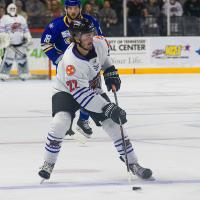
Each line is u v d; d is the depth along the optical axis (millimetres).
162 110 20281
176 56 35531
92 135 15562
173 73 35562
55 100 10406
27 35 31094
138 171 10547
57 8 34969
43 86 28938
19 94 25516
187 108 20750
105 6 35281
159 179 10664
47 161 10453
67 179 10758
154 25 35969
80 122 13898
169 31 36000
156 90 26422
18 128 16906
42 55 33000
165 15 36062
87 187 10125
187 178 10711
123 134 10320
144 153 13156
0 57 31156
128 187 10086
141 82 30156
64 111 10320
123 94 25094
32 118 18766
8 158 12789
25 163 12234
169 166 11773
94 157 12742
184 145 14078
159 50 35375
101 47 10430
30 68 32969
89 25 9961
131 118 18547
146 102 22453
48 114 19578
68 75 10031
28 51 32562
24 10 34781
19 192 9844
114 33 35312
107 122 10555
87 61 10062
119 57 35062
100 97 10125
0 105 22000
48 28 13727
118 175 11031
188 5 37094
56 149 10398
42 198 9430
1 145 14367
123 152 10586
